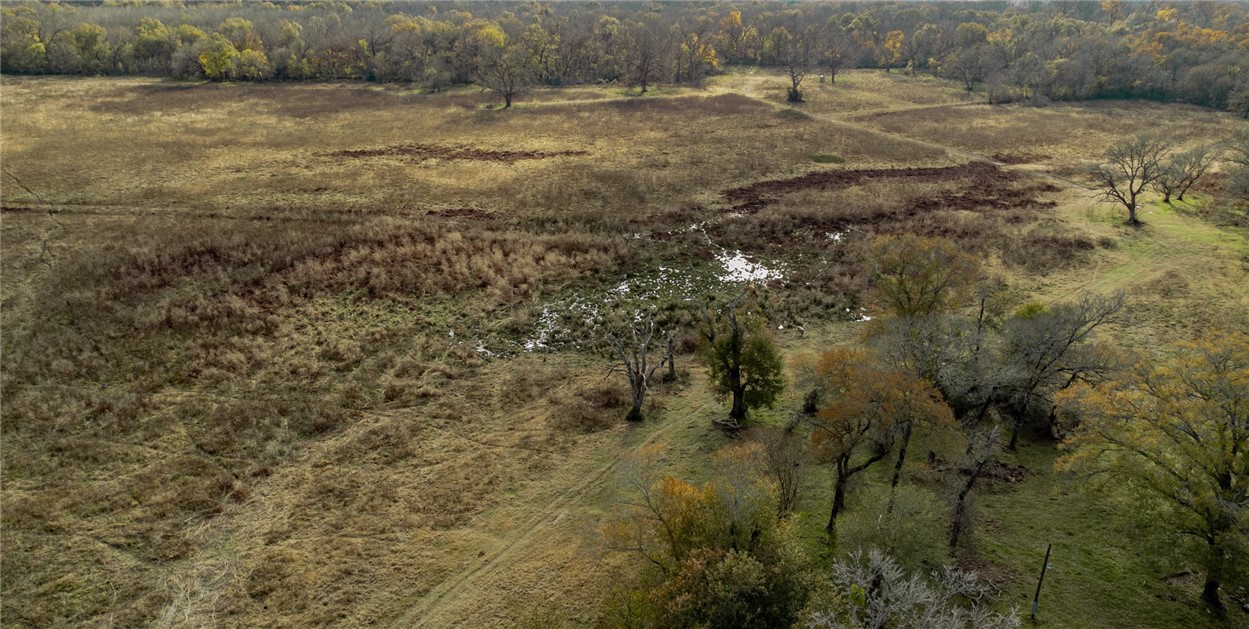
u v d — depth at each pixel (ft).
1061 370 95.40
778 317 139.95
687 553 64.80
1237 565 65.16
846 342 130.21
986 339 102.22
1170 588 74.49
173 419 106.83
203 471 96.63
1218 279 148.66
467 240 168.86
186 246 159.22
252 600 77.51
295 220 180.14
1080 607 71.92
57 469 96.37
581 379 119.44
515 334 133.18
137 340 126.52
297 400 111.86
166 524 87.56
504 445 102.42
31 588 79.00
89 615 76.07
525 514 89.20
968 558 78.02
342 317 136.05
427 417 108.99
